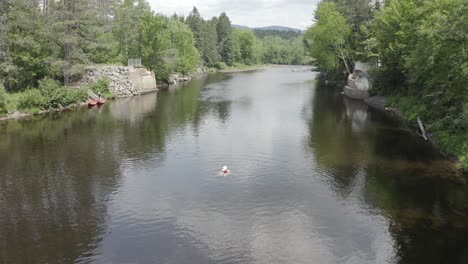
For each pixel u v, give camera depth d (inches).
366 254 727.1
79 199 984.9
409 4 1980.8
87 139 1552.7
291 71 5856.3
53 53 2348.7
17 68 2169.0
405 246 751.1
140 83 3048.7
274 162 1233.4
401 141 1437.0
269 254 730.2
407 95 1978.3
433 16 1413.6
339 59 3240.7
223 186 1049.5
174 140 1518.2
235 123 1818.4
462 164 1125.7
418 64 1508.4
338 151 1333.7
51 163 1262.3
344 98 2603.3
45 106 2180.1
